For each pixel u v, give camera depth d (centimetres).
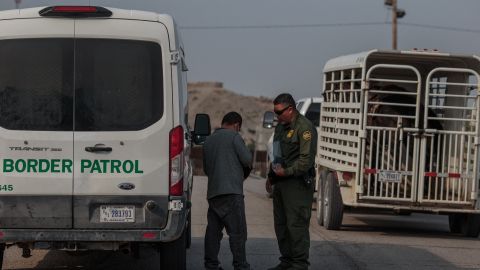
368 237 1357
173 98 806
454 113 1435
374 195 1371
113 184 796
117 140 796
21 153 792
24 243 805
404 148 1378
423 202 1370
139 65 805
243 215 917
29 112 795
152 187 800
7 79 795
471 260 1134
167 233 801
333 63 1559
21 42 796
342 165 1429
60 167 794
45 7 798
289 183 927
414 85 1534
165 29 809
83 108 798
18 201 793
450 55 1381
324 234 1373
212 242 927
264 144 4194
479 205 1374
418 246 1255
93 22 802
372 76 1552
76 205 795
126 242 808
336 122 1502
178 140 805
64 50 800
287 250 959
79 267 1020
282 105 923
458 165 1380
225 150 914
